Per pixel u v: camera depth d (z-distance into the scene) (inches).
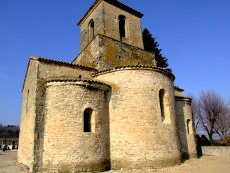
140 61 740.0
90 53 678.5
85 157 441.4
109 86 528.4
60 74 536.1
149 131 494.9
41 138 443.2
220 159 680.4
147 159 475.8
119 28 783.1
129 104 508.1
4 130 3009.4
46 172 422.3
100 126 485.7
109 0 748.6
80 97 471.5
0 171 442.9
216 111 1494.8
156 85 540.7
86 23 823.7
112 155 490.0
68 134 441.1
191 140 724.0
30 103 533.0
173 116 559.5
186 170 457.7
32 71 554.3
